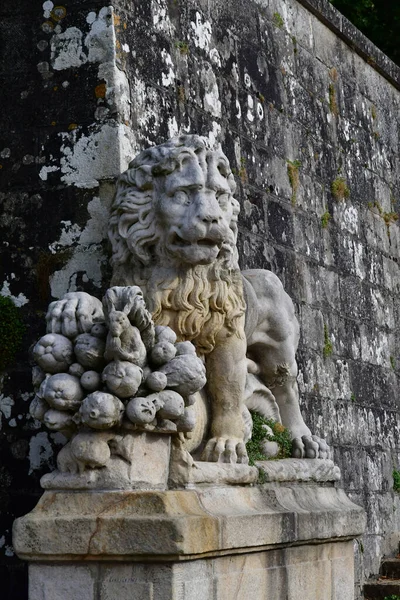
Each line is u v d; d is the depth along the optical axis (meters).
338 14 10.86
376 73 11.96
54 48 6.89
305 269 9.61
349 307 10.51
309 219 9.81
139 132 6.93
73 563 5.53
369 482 10.52
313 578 7.10
